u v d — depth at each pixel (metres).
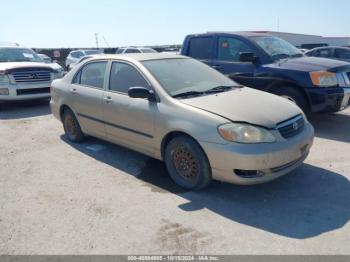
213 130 3.60
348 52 13.61
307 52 14.80
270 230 3.16
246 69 6.71
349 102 6.22
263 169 3.50
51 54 30.25
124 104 4.56
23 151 5.71
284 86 6.32
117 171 4.71
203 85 4.58
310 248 2.88
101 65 5.20
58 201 3.88
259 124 3.57
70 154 5.47
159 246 2.99
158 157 4.36
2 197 4.04
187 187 4.03
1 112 9.15
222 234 3.13
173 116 3.94
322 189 3.94
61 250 2.99
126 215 3.52
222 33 7.25
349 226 3.18
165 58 4.98
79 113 5.56
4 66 9.03
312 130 4.19
